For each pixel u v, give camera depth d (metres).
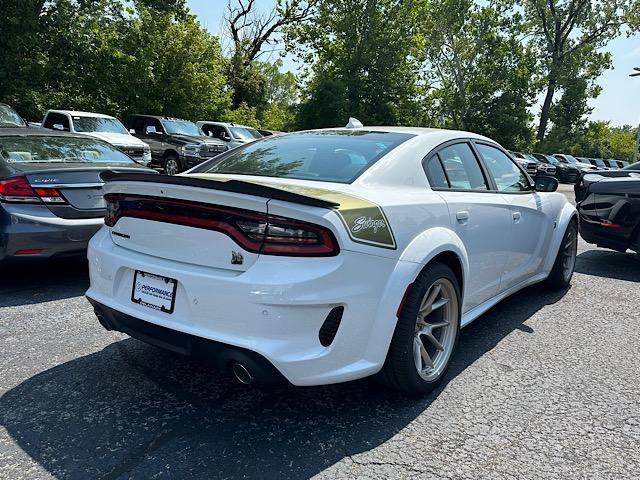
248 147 3.50
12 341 3.41
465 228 3.08
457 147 3.44
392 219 2.51
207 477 2.08
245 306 2.15
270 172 2.94
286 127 31.34
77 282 4.89
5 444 2.27
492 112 38.62
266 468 2.15
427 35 37.41
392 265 2.46
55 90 18.08
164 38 20.98
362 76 29.72
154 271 2.41
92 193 4.64
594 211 6.19
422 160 3.04
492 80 38.09
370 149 3.02
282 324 2.14
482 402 2.77
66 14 16.78
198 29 22.16
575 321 4.16
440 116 40.91
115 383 2.88
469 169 3.48
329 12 29.30
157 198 2.44
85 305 4.20
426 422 2.55
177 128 15.29
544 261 4.57
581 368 3.24
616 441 2.42
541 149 43.38
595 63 40.88
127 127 15.92
